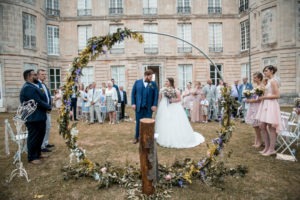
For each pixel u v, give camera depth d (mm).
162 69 22047
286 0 17703
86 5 21844
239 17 22266
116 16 21656
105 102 10883
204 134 7992
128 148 6297
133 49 21906
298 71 17766
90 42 4531
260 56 19641
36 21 19000
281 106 17156
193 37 22078
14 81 17125
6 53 16703
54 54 21516
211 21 22156
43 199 3613
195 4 22016
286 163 4953
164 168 4391
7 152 5754
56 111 15500
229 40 22375
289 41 17781
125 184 4004
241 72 22406
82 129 9141
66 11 21656
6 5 16641
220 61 22406
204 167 4227
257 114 5609
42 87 5785
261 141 6328
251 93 5855
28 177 4398
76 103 11703
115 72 22109
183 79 22344
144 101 6719
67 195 3736
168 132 6484
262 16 19328
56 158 5469
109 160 5312
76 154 4438
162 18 21875
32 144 5105
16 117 4406
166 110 6672
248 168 4656
